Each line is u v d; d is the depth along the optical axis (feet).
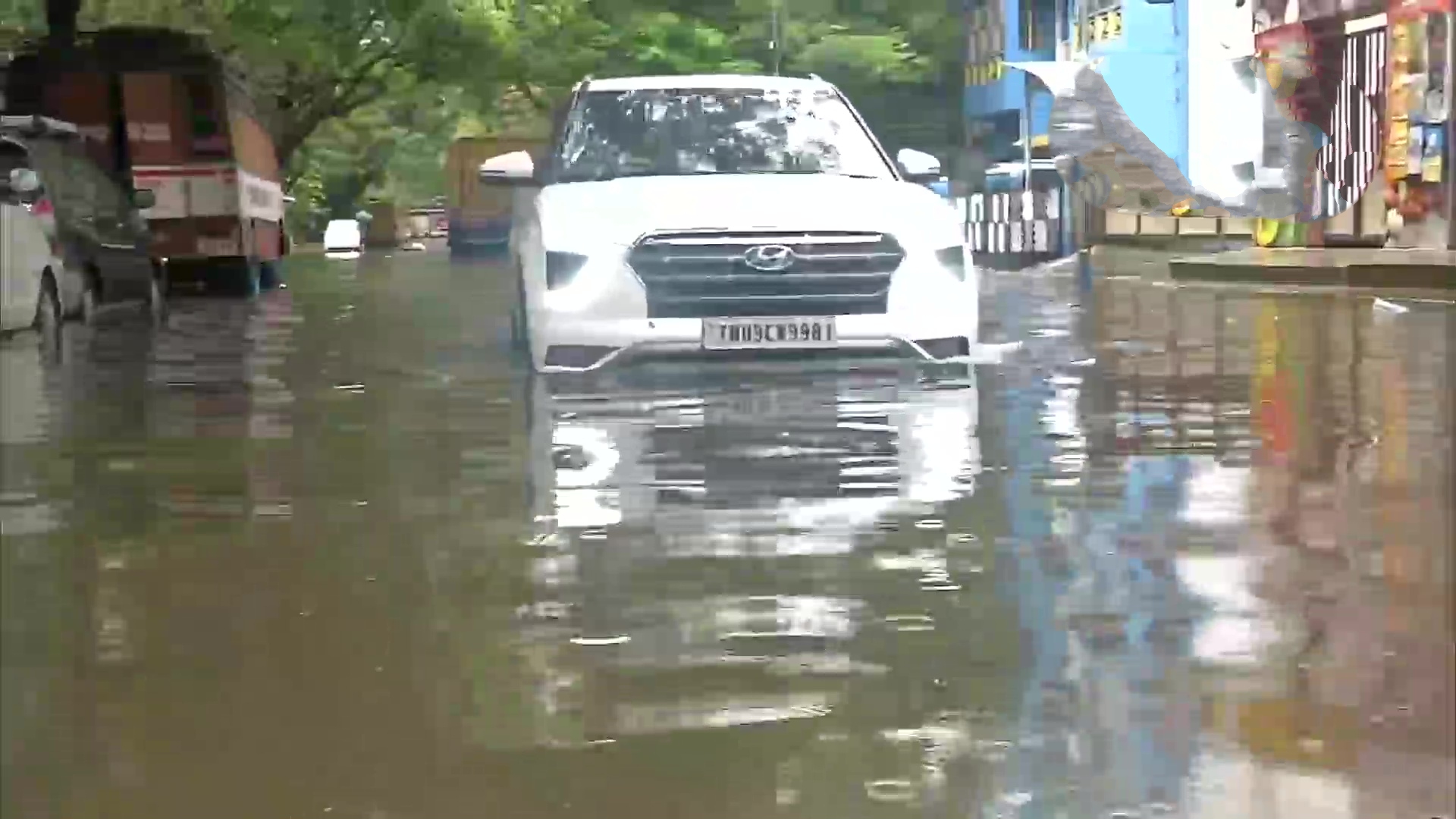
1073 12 134.51
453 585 20.33
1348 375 40.68
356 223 207.21
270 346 53.01
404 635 18.24
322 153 276.21
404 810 13.44
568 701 15.94
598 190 38.11
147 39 78.79
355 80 152.87
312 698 16.14
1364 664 16.85
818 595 19.63
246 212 81.82
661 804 13.47
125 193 67.82
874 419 32.99
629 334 36.22
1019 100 149.28
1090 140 108.17
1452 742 14.66
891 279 36.68
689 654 17.40
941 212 37.83
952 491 25.84
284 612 19.22
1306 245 103.50
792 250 36.35
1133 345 48.98
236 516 24.63
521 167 41.42
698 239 36.24
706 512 24.34
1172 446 29.96
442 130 271.69
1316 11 100.12
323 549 22.33
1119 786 13.74
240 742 14.98
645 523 23.65
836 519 23.84
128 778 14.17
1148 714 15.44
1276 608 18.94
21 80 78.64
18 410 36.76
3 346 51.93
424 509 24.89
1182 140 108.17
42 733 15.23
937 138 165.37
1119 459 28.60
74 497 26.20
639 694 16.15
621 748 14.70
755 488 26.12
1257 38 104.83
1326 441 30.50
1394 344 48.29
